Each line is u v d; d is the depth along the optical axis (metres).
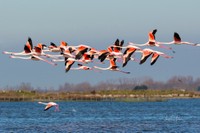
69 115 123.25
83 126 88.94
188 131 79.25
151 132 78.12
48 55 46.56
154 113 130.38
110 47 47.91
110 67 47.72
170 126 87.50
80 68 48.00
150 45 43.19
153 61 42.66
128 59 44.12
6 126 90.12
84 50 46.12
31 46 45.94
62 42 46.75
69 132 78.75
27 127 87.75
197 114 124.19
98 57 47.97
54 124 94.12
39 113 132.12
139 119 107.00
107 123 95.69
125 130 81.06
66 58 46.53
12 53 46.09
